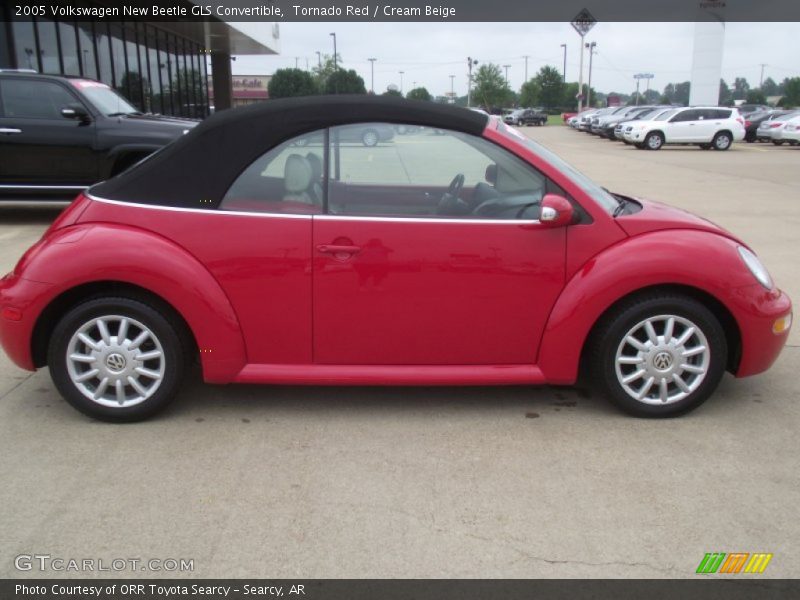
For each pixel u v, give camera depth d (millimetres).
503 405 3789
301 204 3422
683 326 3500
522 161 3467
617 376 3543
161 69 20578
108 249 3330
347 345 3494
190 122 9766
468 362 3551
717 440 3391
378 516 2766
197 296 3354
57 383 3477
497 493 2926
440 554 2539
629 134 28328
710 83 39875
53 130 8922
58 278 3350
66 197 9234
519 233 3408
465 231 3396
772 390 4000
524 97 100750
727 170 18578
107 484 2973
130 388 3545
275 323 3449
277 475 3062
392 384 3527
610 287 3381
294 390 3982
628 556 2527
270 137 3400
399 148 3443
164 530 2664
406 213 3449
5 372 4203
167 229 3389
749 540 2617
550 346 3486
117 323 3477
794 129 28688
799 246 8125
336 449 3301
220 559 2506
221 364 3463
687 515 2770
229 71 32062
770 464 3164
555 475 3068
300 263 3383
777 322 3547
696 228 3539
